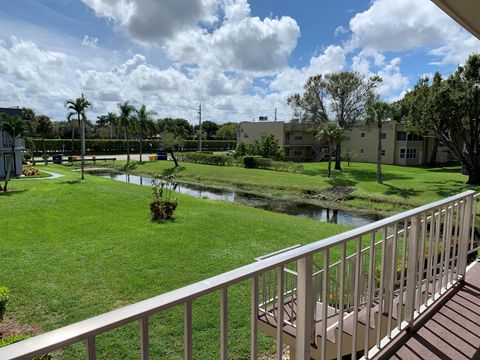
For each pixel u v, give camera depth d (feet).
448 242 9.25
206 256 26.27
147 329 3.15
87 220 37.40
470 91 60.85
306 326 4.69
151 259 25.31
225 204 51.72
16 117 61.87
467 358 6.75
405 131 98.68
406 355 6.85
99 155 154.20
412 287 7.53
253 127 130.41
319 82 99.71
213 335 15.23
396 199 55.77
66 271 22.74
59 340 2.58
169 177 81.35
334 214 50.42
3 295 14.80
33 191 56.49
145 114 121.19
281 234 33.32
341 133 81.41
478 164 67.26
